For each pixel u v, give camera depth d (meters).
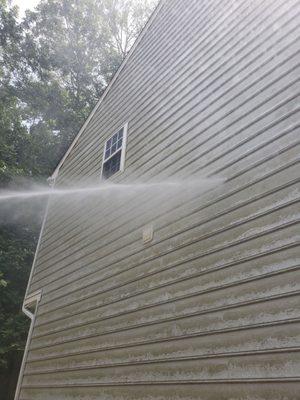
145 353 3.51
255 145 3.37
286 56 3.49
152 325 3.59
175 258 3.70
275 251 2.75
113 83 7.33
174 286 3.55
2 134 13.66
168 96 5.21
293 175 2.87
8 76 17.14
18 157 14.05
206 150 3.98
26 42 18.38
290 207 2.79
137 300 3.96
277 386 2.35
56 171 8.35
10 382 11.21
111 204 5.43
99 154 6.63
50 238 7.12
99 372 4.03
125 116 6.27
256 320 2.66
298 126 3.01
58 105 17.70
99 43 21.28
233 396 2.57
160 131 5.02
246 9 4.37
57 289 5.91
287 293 2.54
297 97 3.15
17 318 10.49
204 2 5.32
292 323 2.43
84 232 5.87
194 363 2.97
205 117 4.24
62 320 5.33
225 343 2.80
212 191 3.63
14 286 11.60
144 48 6.58
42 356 5.42
